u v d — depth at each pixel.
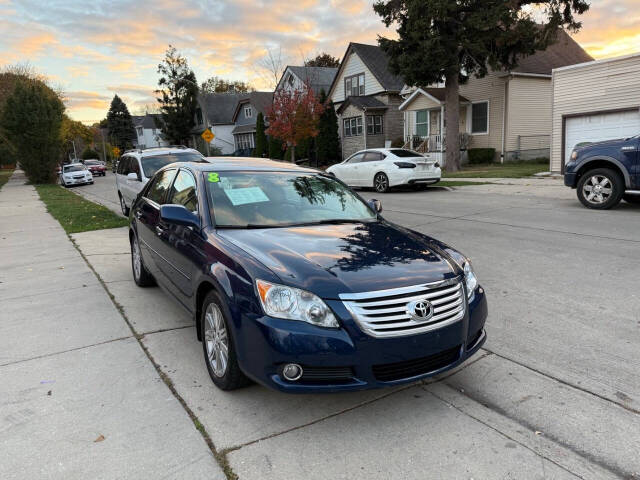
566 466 2.48
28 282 6.12
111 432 2.82
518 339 4.00
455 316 2.99
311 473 2.45
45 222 11.95
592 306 4.66
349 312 2.73
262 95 51.09
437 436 2.75
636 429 2.76
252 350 2.83
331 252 3.19
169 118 52.91
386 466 2.50
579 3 19.44
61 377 3.51
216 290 3.19
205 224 3.71
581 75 17.44
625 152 9.49
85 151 87.62
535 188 14.45
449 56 20.19
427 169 15.38
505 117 25.53
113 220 11.69
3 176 50.34
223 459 2.57
